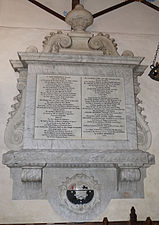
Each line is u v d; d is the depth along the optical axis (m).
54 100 4.62
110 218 4.52
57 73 4.76
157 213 4.65
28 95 4.60
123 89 4.83
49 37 5.23
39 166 4.33
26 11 5.59
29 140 4.38
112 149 4.48
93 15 5.68
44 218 4.41
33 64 4.77
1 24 5.41
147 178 4.80
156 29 5.77
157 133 5.08
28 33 5.42
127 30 5.70
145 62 5.47
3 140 4.72
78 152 4.34
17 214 4.40
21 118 4.75
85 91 4.73
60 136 4.46
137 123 4.97
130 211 4.59
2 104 4.92
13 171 4.57
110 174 4.71
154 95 5.29
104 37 5.26
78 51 4.96
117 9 5.86
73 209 4.48
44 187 4.54
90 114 4.62
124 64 4.88
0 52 5.21
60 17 5.62
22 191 4.50
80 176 4.63
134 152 4.45
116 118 4.66
